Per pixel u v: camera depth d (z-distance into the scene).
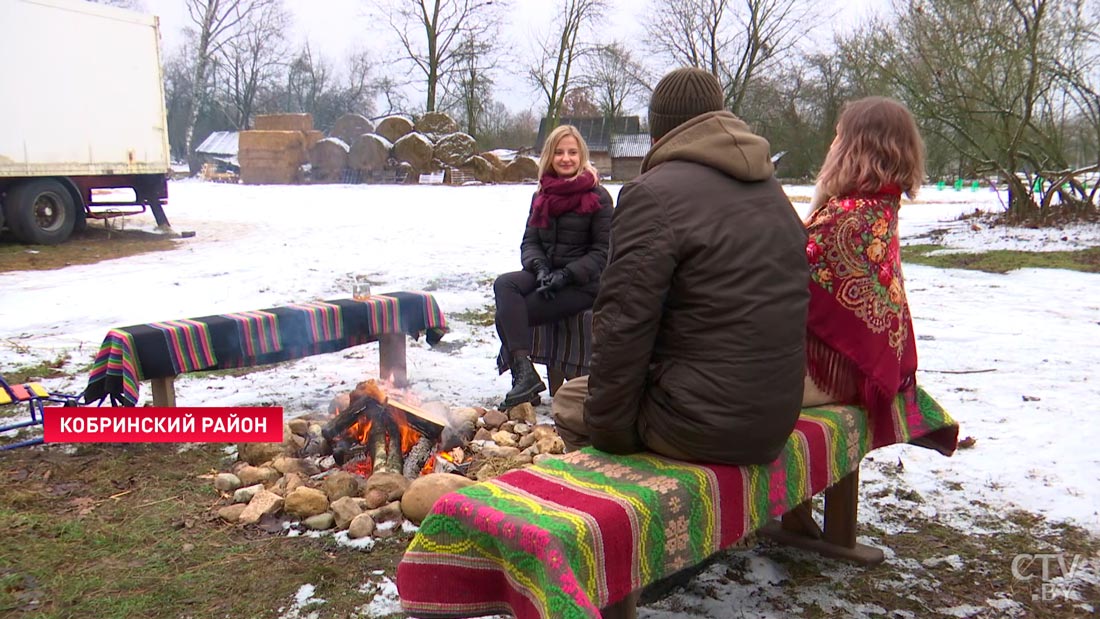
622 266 2.26
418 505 3.31
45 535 3.20
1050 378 5.57
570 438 2.87
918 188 2.95
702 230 2.25
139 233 14.12
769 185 2.45
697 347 2.30
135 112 13.58
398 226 15.80
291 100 66.94
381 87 56.06
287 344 4.53
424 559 2.15
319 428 4.28
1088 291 9.23
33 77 11.97
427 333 5.36
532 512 2.03
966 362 6.04
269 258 11.33
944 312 8.10
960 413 4.84
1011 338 6.85
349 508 3.34
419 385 5.37
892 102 2.92
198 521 3.37
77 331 6.93
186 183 32.94
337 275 9.91
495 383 5.48
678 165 2.38
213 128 64.50
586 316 4.75
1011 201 15.88
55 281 9.37
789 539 3.27
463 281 9.61
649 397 2.40
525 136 53.34
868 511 3.56
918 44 16.38
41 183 12.34
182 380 5.48
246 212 18.59
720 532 2.32
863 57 18.09
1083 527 3.38
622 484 2.21
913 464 4.07
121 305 7.99
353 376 5.67
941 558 3.15
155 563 3.01
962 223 16.58
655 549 2.14
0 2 11.45
